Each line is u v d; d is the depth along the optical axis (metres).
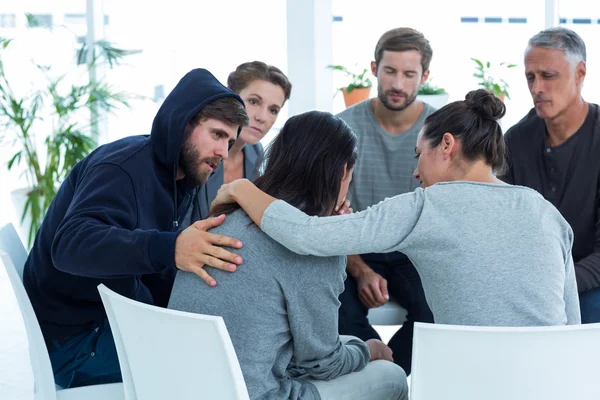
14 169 5.96
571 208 2.74
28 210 4.84
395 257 2.87
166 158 2.13
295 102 4.99
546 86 2.66
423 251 1.73
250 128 2.89
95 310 2.17
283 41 5.41
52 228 2.17
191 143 2.13
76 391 2.06
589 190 2.70
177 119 2.09
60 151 4.89
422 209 1.72
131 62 5.57
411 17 5.12
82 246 1.88
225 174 2.92
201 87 2.13
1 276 4.89
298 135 1.77
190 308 1.72
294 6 4.88
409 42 2.89
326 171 1.76
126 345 1.72
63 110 4.85
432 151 1.87
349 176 1.83
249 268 1.69
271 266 1.69
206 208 2.70
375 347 2.13
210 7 5.46
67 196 2.20
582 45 2.67
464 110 1.85
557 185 2.76
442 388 1.52
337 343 1.83
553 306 1.71
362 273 2.76
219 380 1.54
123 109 5.60
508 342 1.45
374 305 2.73
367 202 3.04
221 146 2.15
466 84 5.14
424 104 3.04
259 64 2.92
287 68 4.96
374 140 3.04
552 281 1.71
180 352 1.57
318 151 1.76
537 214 1.74
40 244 2.18
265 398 1.72
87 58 5.52
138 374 1.72
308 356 1.79
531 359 1.47
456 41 5.11
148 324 1.61
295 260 1.70
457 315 1.70
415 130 3.00
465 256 1.70
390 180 3.02
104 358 2.14
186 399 1.62
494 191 1.75
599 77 4.81
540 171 2.80
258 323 1.69
